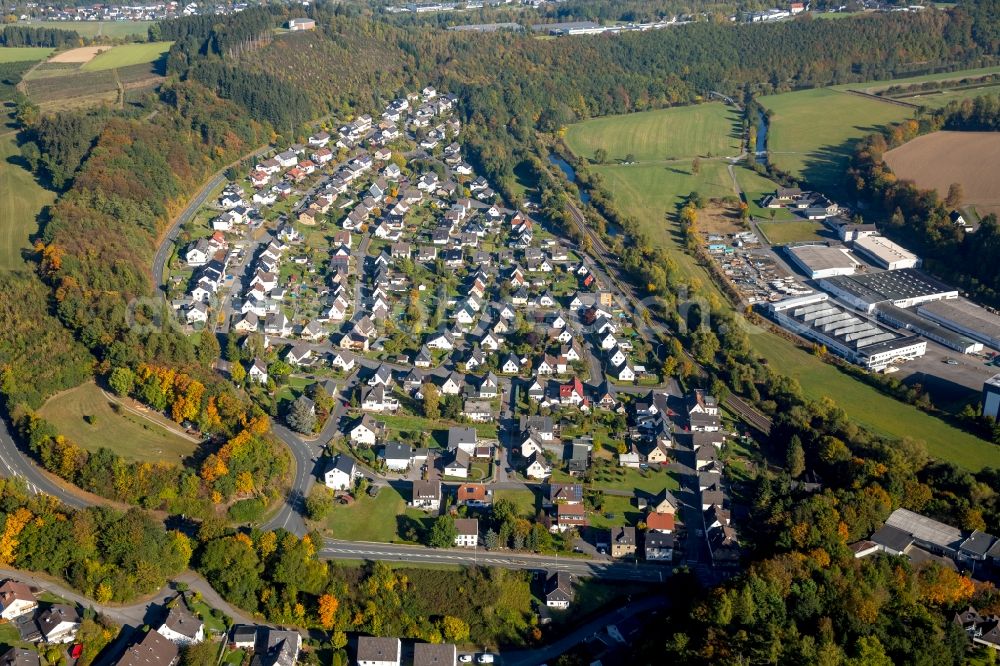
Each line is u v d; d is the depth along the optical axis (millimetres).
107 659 160000
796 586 171500
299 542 183000
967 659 160625
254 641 167250
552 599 181000
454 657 165500
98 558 175750
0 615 164625
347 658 167250
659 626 171625
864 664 153250
